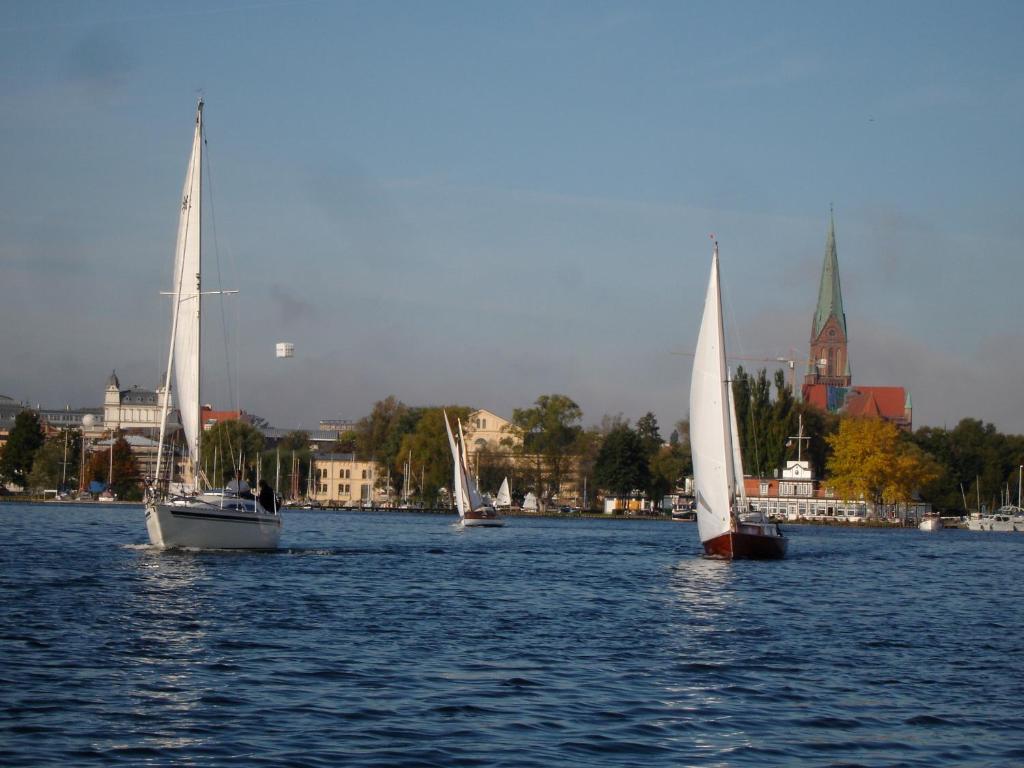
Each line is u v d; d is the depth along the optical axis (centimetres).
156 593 4672
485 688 2841
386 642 3547
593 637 3788
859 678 3144
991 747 2409
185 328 6469
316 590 5022
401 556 7588
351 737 2322
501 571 6556
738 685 2983
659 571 6762
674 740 2384
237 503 6612
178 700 2620
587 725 2483
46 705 2539
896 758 2303
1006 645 3903
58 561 6141
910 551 10556
